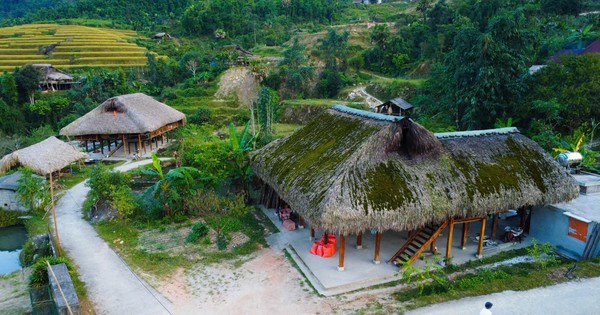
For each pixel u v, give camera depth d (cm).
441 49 6638
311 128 2392
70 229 2364
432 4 9531
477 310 1467
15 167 3131
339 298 1603
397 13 10856
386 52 7488
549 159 1998
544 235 2044
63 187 3108
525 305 1491
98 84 6600
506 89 3553
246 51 8575
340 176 1681
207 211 2266
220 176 2539
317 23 10975
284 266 1881
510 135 2073
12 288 1850
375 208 1625
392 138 1805
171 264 1923
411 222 1659
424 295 1590
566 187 1914
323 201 1628
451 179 1780
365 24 9694
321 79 7169
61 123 5681
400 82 6216
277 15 11169
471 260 1872
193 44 9581
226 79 7075
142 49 9250
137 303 1611
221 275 1817
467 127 3631
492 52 3491
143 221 2422
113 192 2370
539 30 5659
